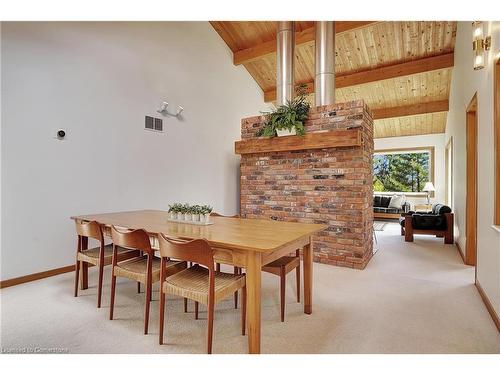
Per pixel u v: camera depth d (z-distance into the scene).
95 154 3.47
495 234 2.15
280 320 2.14
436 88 6.05
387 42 5.01
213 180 5.34
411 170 8.50
